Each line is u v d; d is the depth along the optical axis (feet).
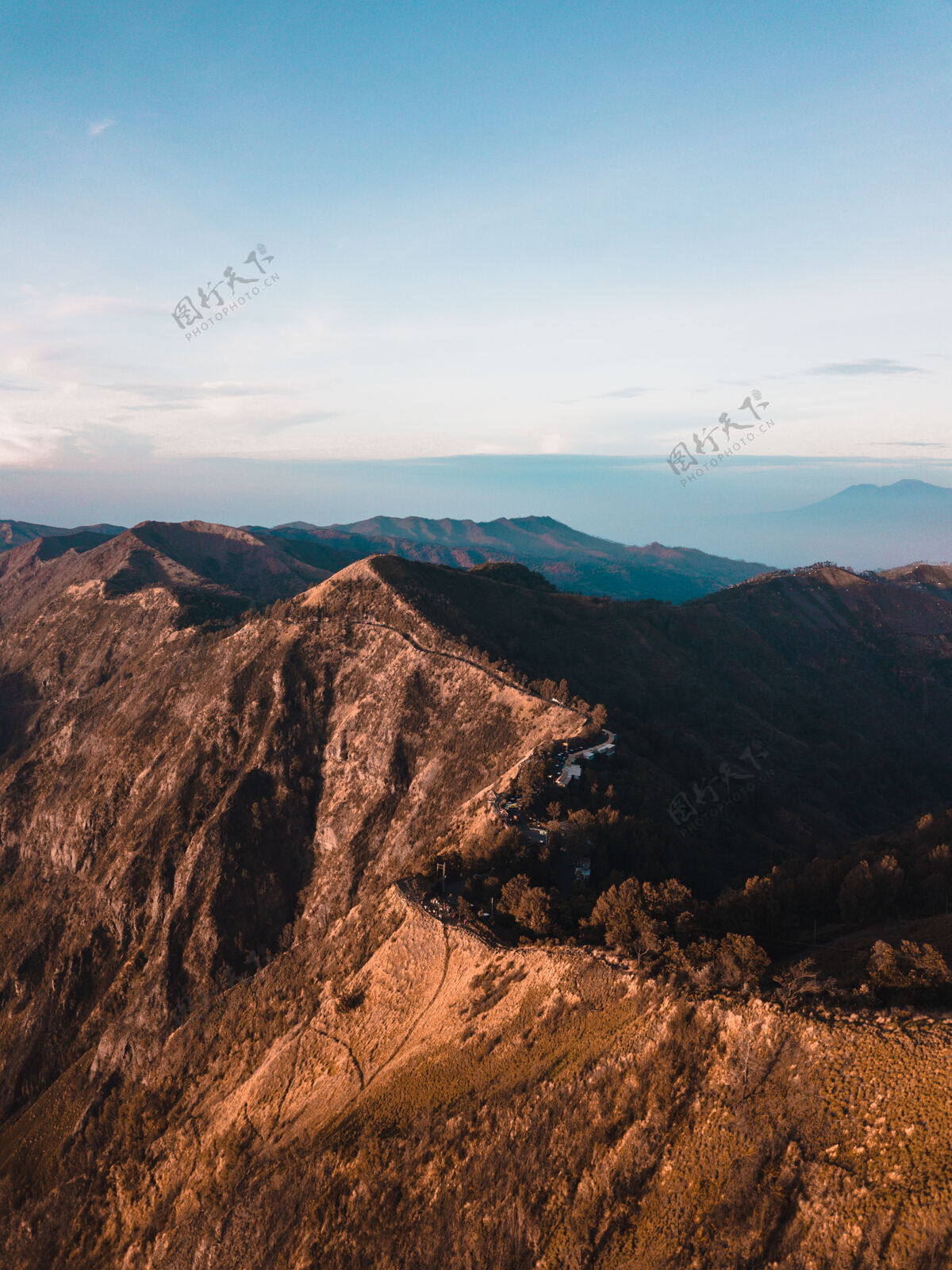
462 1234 141.08
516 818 320.09
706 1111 136.77
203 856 439.63
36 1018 414.62
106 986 422.41
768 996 155.94
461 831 339.57
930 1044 129.70
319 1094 221.05
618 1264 120.37
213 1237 187.62
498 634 624.18
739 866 364.17
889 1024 138.00
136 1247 222.48
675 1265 115.14
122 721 608.19
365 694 513.45
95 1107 341.41
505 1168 148.05
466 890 269.85
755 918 222.28
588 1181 136.36
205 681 587.27
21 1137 348.18
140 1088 328.29
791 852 391.65
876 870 235.20
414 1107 182.50
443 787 428.15
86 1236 252.42
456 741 453.17
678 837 344.08
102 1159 292.20
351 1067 222.28
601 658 650.02
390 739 468.75
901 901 225.76
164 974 394.32
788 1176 119.55
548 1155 145.89
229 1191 205.16
